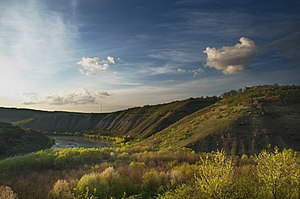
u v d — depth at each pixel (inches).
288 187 326.3
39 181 650.2
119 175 603.2
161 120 4901.6
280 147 1701.5
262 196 323.9
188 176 617.0
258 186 345.4
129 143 3865.7
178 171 637.3
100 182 537.6
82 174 753.0
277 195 324.5
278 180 328.2
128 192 555.8
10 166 1062.4
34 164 1104.8
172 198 362.0
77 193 497.4
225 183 320.8
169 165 926.4
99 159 1224.8
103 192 512.1
